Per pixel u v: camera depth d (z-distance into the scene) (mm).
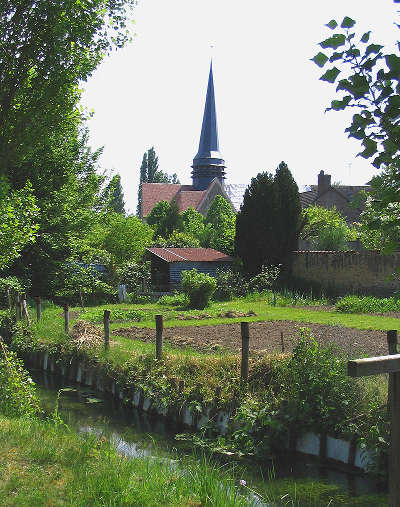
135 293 33406
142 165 96812
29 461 6262
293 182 36000
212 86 78562
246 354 10117
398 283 28391
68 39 8703
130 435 10008
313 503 7023
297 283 34031
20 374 9992
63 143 28344
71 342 15688
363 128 3164
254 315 23719
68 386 14195
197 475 6590
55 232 29016
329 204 54406
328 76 3129
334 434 8414
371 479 7730
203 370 11164
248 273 36312
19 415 9016
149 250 38531
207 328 19750
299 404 8867
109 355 13672
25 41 8617
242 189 76750
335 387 8711
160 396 11242
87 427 10414
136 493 5609
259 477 7969
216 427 9750
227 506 5758
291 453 8797
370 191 3311
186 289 27906
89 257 33562
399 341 14734
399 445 3689
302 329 10086
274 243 35281
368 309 23766
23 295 22000
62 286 30078
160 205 55000
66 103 9391
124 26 9047
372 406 8242
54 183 28969
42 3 8359
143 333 18562
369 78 3094
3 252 11414
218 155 78875
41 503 5195
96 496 5422
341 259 31656
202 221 55594
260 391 9695
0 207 11062
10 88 8773
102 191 32875
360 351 10523
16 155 9344
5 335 19828
